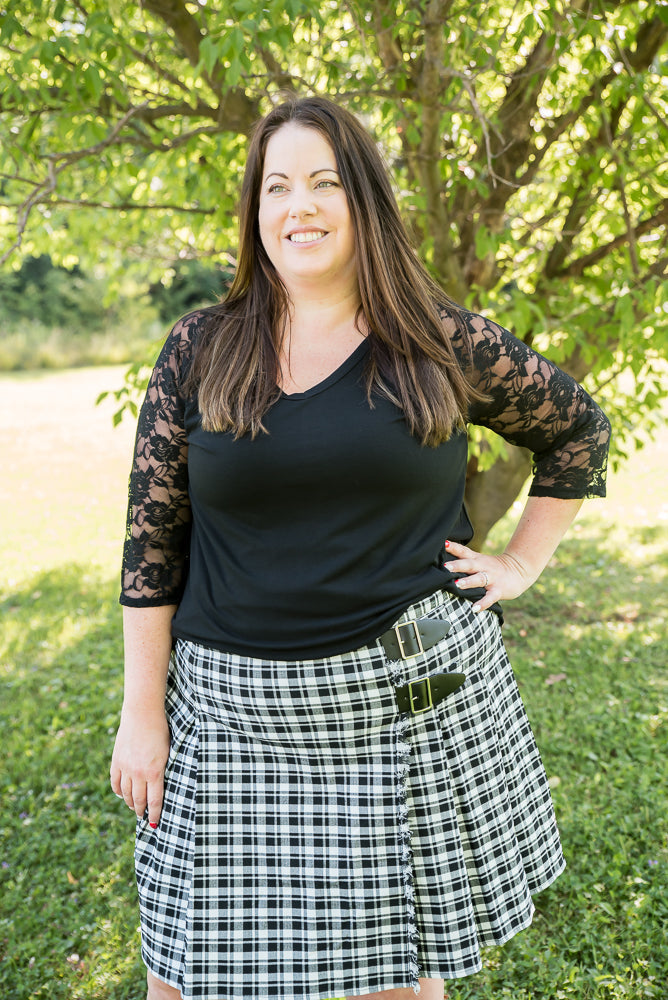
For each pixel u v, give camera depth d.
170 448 1.40
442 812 1.39
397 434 1.27
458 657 1.39
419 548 1.34
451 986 2.08
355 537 1.29
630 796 2.79
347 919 1.38
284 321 1.37
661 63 2.76
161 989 1.53
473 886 1.44
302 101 1.37
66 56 2.33
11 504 8.01
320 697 1.33
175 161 2.94
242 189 1.40
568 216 3.19
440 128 2.49
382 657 1.32
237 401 1.28
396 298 1.34
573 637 4.27
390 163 3.08
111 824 2.85
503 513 3.21
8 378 18.28
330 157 1.33
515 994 2.04
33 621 4.88
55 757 3.28
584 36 2.38
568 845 2.57
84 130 2.59
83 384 16.97
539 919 2.32
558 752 3.13
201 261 3.73
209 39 1.99
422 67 2.50
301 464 1.26
